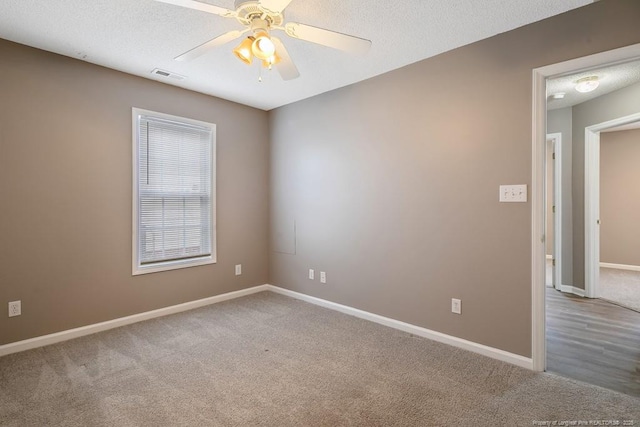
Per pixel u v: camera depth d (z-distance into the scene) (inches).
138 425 66.0
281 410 70.9
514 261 89.8
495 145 92.6
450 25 86.4
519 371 86.4
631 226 216.4
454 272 101.6
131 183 120.6
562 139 165.5
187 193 137.6
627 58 73.8
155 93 125.8
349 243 131.4
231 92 139.4
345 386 80.0
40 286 101.8
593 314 131.8
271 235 167.0
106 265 115.2
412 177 110.8
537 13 81.1
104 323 114.6
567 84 127.7
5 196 95.7
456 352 97.7
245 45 68.7
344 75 120.1
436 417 68.3
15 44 96.3
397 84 114.0
